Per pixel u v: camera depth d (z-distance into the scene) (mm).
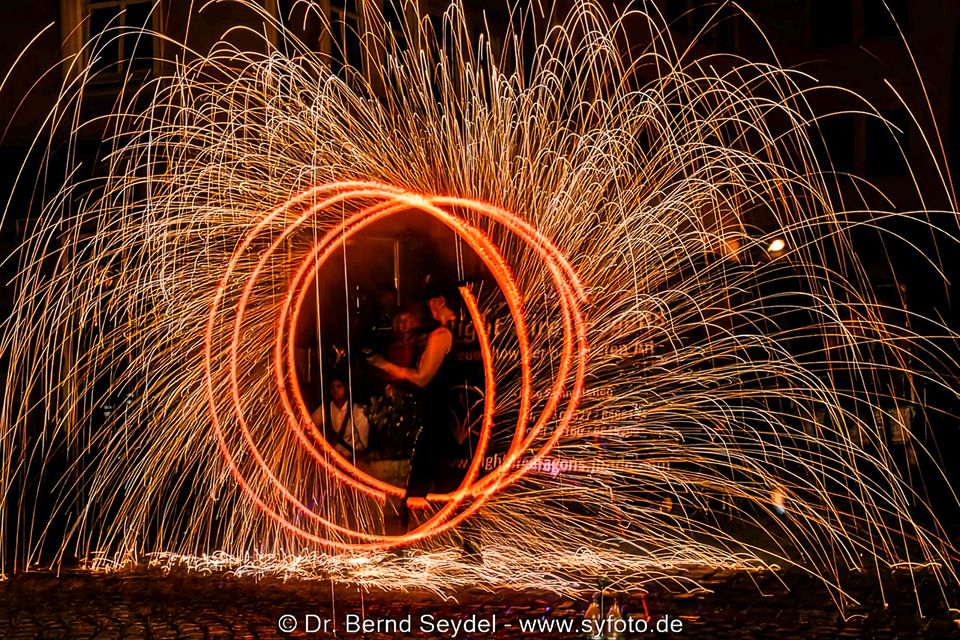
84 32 13562
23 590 7664
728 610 6750
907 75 22328
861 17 22672
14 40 13836
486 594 7242
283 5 12883
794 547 9125
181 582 7859
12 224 13562
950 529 10227
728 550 8875
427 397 8070
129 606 7094
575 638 6121
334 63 13109
